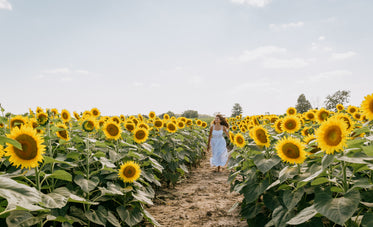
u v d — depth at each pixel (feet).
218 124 30.32
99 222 10.04
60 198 7.22
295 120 13.26
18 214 7.04
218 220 15.66
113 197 12.33
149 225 15.01
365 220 6.43
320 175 7.98
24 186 5.68
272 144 12.83
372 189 7.94
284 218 9.14
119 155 13.91
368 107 8.39
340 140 6.88
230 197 20.27
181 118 34.06
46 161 8.37
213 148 30.55
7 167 11.18
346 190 7.46
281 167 12.43
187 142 30.99
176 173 23.65
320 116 18.81
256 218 12.16
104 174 13.05
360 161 6.59
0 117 11.46
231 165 18.08
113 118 20.27
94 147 14.10
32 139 6.91
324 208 6.53
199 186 23.82
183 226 14.97
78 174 10.91
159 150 22.31
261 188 11.62
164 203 19.19
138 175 12.55
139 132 16.56
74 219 9.43
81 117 22.04
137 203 13.16
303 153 9.13
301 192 9.08
